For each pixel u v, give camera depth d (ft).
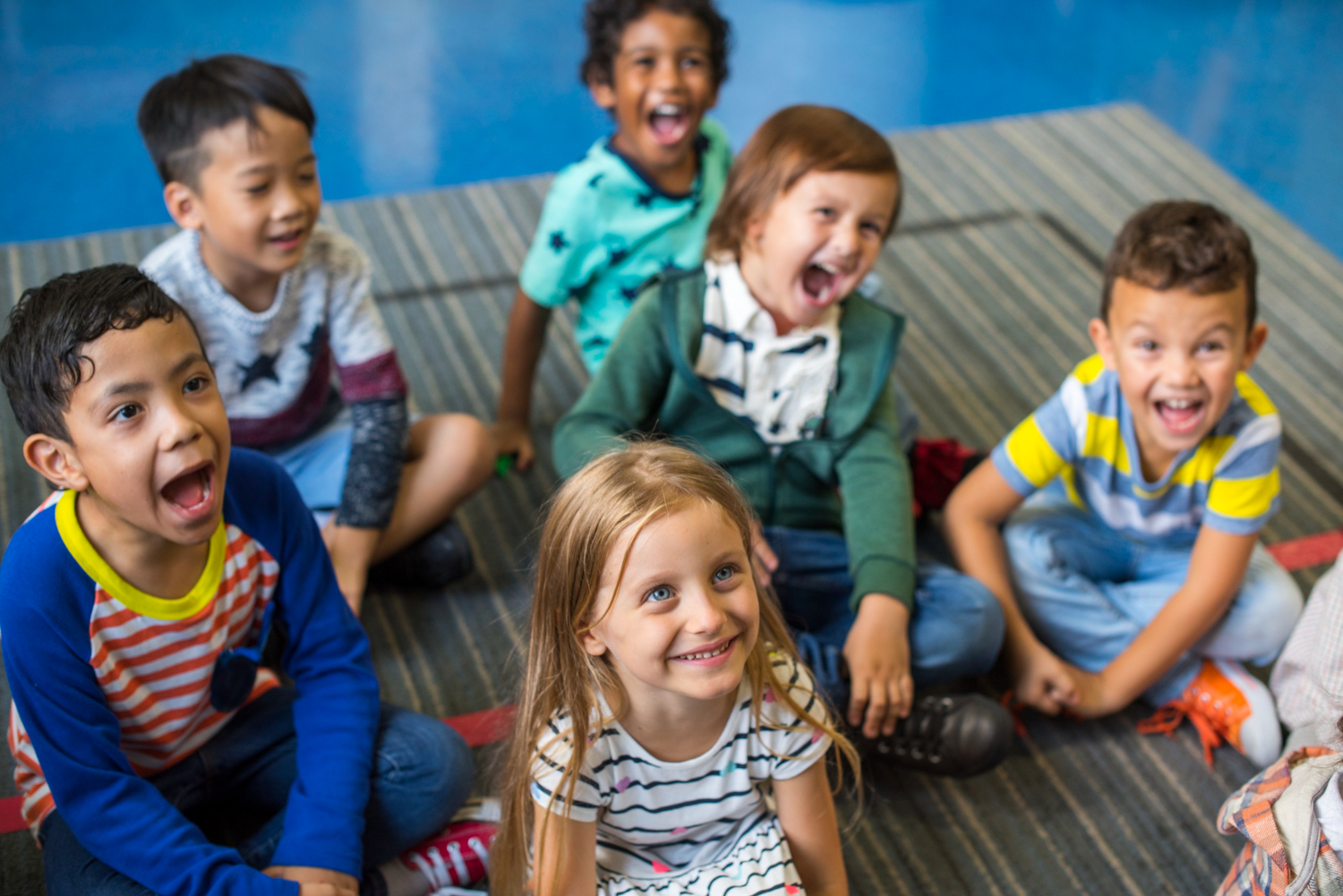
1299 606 4.64
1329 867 2.93
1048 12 10.69
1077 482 4.77
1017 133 8.50
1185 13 10.69
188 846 3.27
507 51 9.80
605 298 5.61
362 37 9.87
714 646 2.91
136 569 3.28
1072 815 4.34
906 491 4.58
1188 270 4.01
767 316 4.47
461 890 3.81
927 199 7.76
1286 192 8.20
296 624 3.76
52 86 8.91
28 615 3.13
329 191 7.92
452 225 7.36
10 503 5.26
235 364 4.64
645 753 3.22
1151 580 4.82
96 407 2.93
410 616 5.00
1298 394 6.34
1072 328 6.79
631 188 5.39
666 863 3.46
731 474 4.65
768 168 4.31
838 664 4.27
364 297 4.78
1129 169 8.16
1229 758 4.60
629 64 5.25
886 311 4.70
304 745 3.67
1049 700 4.60
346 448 5.02
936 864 4.14
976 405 6.23
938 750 4.32
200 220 4.36
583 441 4.40
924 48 10.04
